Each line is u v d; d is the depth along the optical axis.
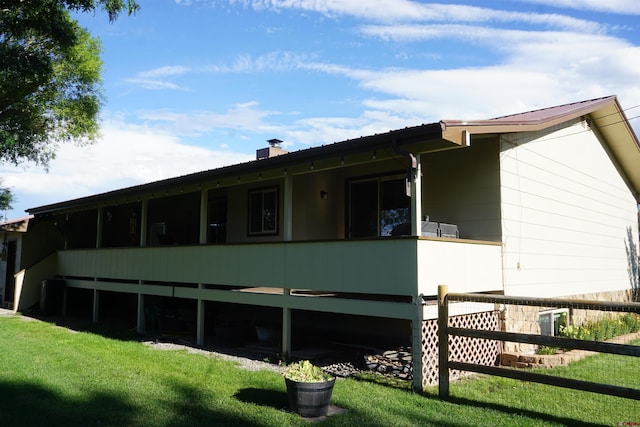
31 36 14.88
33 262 18.08
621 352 4.81
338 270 7.77
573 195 11.37
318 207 10.99
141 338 11.30
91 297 16.55
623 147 13.45
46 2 11.63
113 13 11.73
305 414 5.33
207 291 10.41
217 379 7.00
